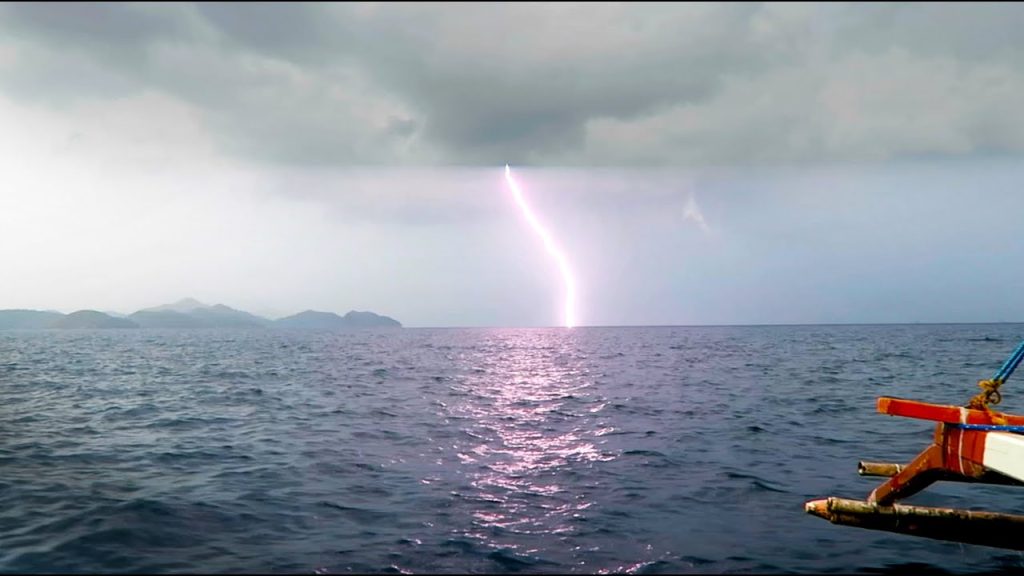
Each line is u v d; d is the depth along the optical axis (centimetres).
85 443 1488
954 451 688
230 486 1062
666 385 2867
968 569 701
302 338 13138
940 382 2873
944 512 769
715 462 1249
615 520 877
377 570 691
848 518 789
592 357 5388
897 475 766
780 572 690
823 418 1825
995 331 13962
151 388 2883
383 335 16062
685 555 741
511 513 910
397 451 1380
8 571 685
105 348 8081
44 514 890
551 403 2258
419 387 2897
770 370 3681
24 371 4050
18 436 1594
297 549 757
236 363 4838
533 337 12950
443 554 741
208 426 1753
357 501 973
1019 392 2450
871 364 4100
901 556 740
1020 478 589
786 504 956
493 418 1895
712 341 9062
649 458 1290
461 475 1151
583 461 1268
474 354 6172
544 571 691
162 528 832
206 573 678
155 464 1247
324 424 1783
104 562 711
